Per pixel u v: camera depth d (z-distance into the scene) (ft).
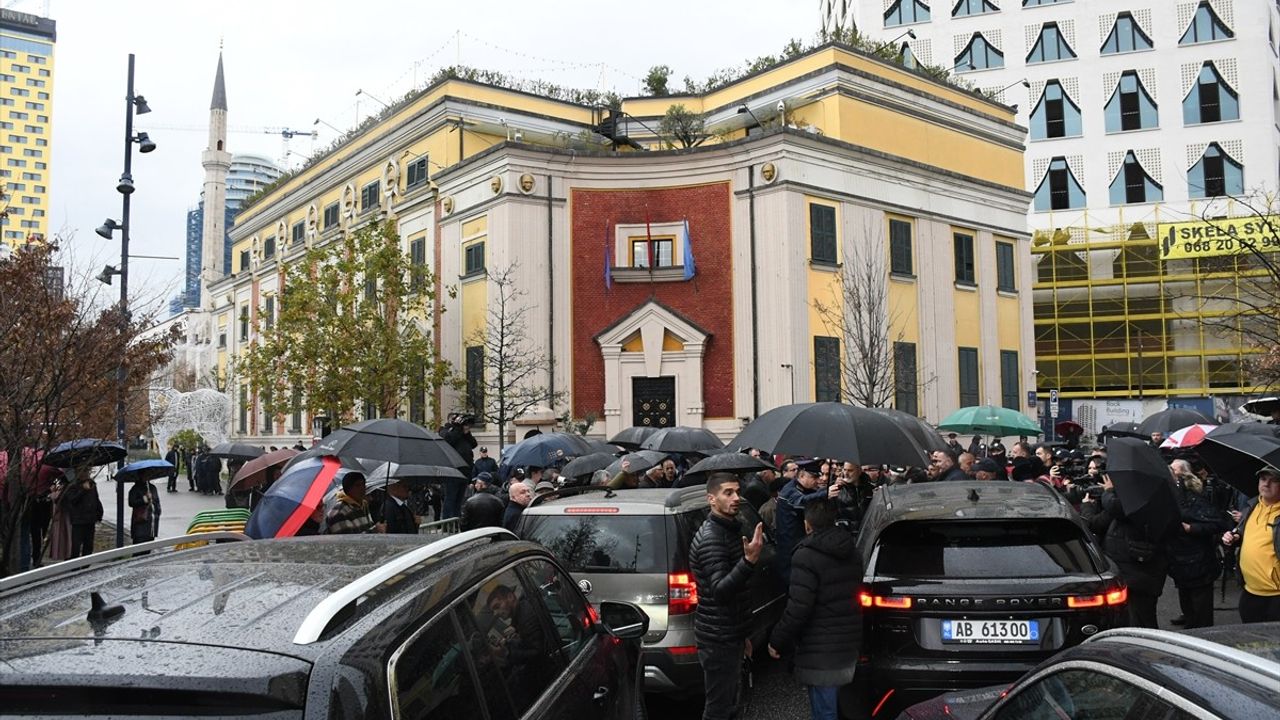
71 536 40.22
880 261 88.17
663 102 108.99
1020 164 109.29
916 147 97.30
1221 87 144.15
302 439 127.34
